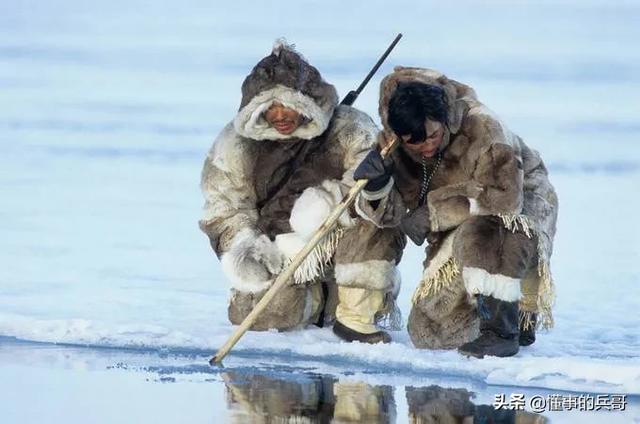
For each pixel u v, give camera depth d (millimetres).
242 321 41938
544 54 103500
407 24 116000
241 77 97875
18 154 74375
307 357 39344
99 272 51344
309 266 41219
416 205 39750
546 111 84562
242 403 34219
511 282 38344
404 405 34094
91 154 74500
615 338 42531
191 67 101375
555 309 46344
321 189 41125
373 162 38562
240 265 41500
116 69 100938
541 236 39562
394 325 42094
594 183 68500
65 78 97312
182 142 76875
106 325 41781
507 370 36312
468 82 94125
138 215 61594
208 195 42250
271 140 41625
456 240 38781
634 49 105625
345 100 42844
